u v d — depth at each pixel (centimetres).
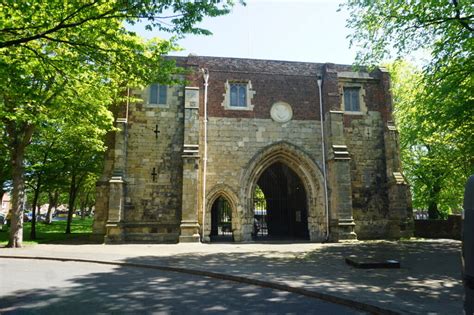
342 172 1969
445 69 1325
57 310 638
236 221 1930
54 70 1085
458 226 2039
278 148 2031
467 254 307
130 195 1880
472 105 1223
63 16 870
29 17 859
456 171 1933
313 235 2011
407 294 734
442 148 1919
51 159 2116
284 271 1007
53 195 4353
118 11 861
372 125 2162
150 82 1062
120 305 675
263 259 1255
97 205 1870
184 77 1980
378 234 2045
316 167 2044
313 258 1279
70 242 1831
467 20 1194
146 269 1100
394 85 2714
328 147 2050
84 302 696
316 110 2119
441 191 2461
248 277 914
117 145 1862
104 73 1112
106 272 1041
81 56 1024
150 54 1168
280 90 2106
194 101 1944
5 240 1867
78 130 1683
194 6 857
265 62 2128
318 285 820
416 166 2611
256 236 2361
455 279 894
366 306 657
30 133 1620
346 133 2131
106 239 1755
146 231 1859
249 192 1970
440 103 1309
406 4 1354
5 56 1013
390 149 2098
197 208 1841
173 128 1970
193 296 757
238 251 1491
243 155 1994
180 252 1451
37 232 2514
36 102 1282
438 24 1304
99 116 1459
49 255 1326
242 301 719
